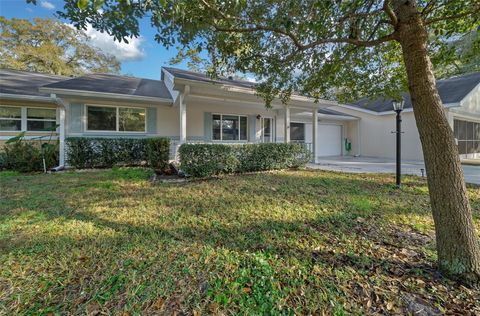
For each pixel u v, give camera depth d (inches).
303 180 249.1
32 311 67.6
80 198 179.2
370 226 131.1
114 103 369.7
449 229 84.4
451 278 83.4
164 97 382.6
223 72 176.7
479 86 487.2
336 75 175.6
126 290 76.4
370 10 119.8
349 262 94.9
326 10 114.0
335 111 637.3
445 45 150.2
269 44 151.3
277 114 505.0
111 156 341.7
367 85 183.8
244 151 290.2
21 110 358.9
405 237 117.9
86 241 109.1
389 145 536.4
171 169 307.7
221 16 108.6
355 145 609.6
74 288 77.3
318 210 155.0
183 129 299.3
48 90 297.3
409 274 87.3
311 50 154.3
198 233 119.9
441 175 85.3
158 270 87.2
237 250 102.7
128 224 130.6
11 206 158.9
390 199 182.5
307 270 88.9
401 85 180.2
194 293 75.6
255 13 119.6
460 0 114.0
